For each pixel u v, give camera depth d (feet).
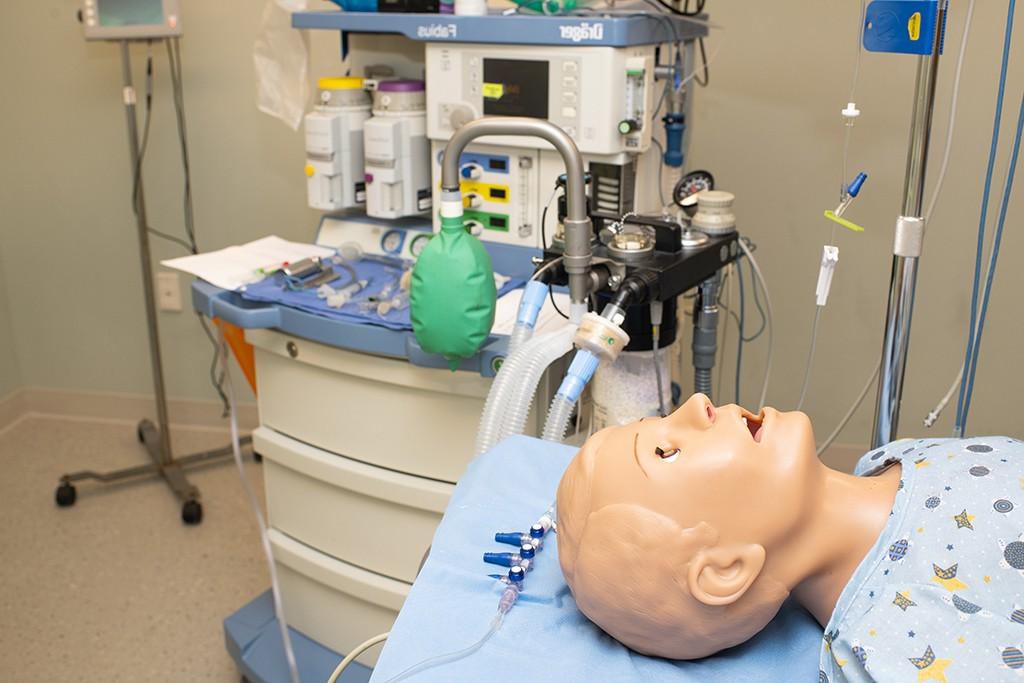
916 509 3.31
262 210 9.97
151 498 9.55
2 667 7.33
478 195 6.54
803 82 8.29
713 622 3.31
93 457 10.28
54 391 11.10
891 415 4.60
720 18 8.30
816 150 8.42
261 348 6.58
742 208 8.75
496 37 6.05
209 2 9.43
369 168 6.77
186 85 9.73
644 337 5.33
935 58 4.00
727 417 3.41
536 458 4.60
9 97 10.14
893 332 4.46
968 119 7.98
